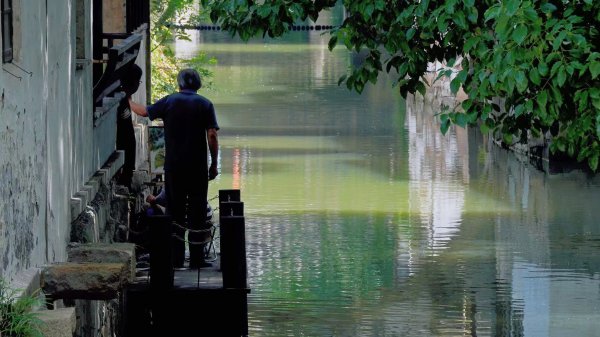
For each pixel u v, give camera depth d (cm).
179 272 2012
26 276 1309
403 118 6391
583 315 2670
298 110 6638
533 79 1309
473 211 3969
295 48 10725
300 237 3525
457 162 5025
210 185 4384
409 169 4834
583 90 1338
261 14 1606
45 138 1482
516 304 2770
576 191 4338
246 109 6644
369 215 3888
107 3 2711
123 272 1421
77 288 1389
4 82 1235
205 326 1844
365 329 2545
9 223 1250
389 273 3075
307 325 2562
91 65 1942
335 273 3070
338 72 8625
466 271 3102
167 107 2059
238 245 1839
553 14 1346
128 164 2334
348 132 5856
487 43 1421
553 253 3312
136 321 1844
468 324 2612
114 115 2259
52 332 1177
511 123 1486
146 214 2262
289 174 4644
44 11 1496
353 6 1546
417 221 3791
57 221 1551
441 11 1438
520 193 4309
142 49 3184
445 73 1514
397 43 1546
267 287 2905
